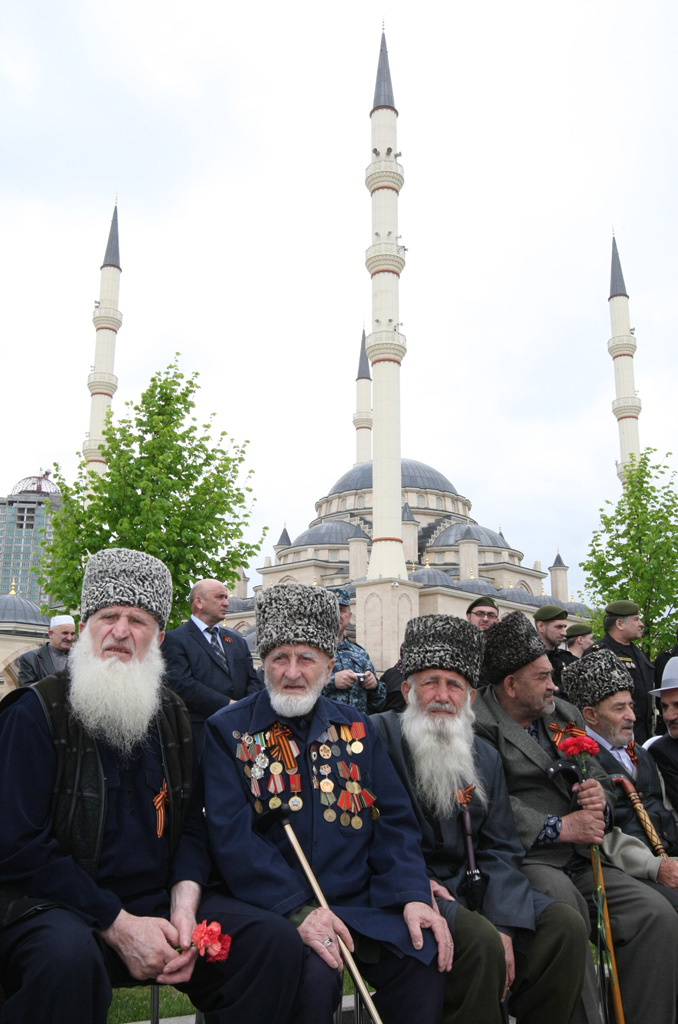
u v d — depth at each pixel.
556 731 6.03
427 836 4.98
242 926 3.93
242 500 22.73
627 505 32.03
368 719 5.11
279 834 4.47
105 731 4.09
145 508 21.02
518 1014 4.71
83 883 3.82
